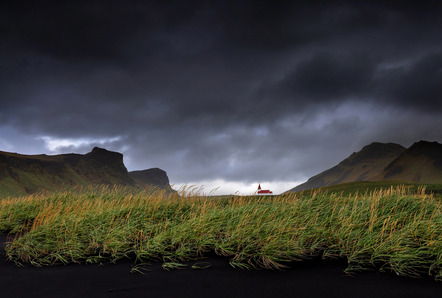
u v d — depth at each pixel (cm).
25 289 426
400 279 446
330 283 433
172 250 594
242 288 419
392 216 640
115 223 708
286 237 562
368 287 418
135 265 534
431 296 386
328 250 554
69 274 493
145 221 736
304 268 500
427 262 493
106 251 600
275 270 493
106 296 396
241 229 604
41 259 577
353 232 568
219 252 588
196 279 456
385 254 507
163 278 464
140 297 391
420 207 691
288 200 823
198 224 637
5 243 717
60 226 714
